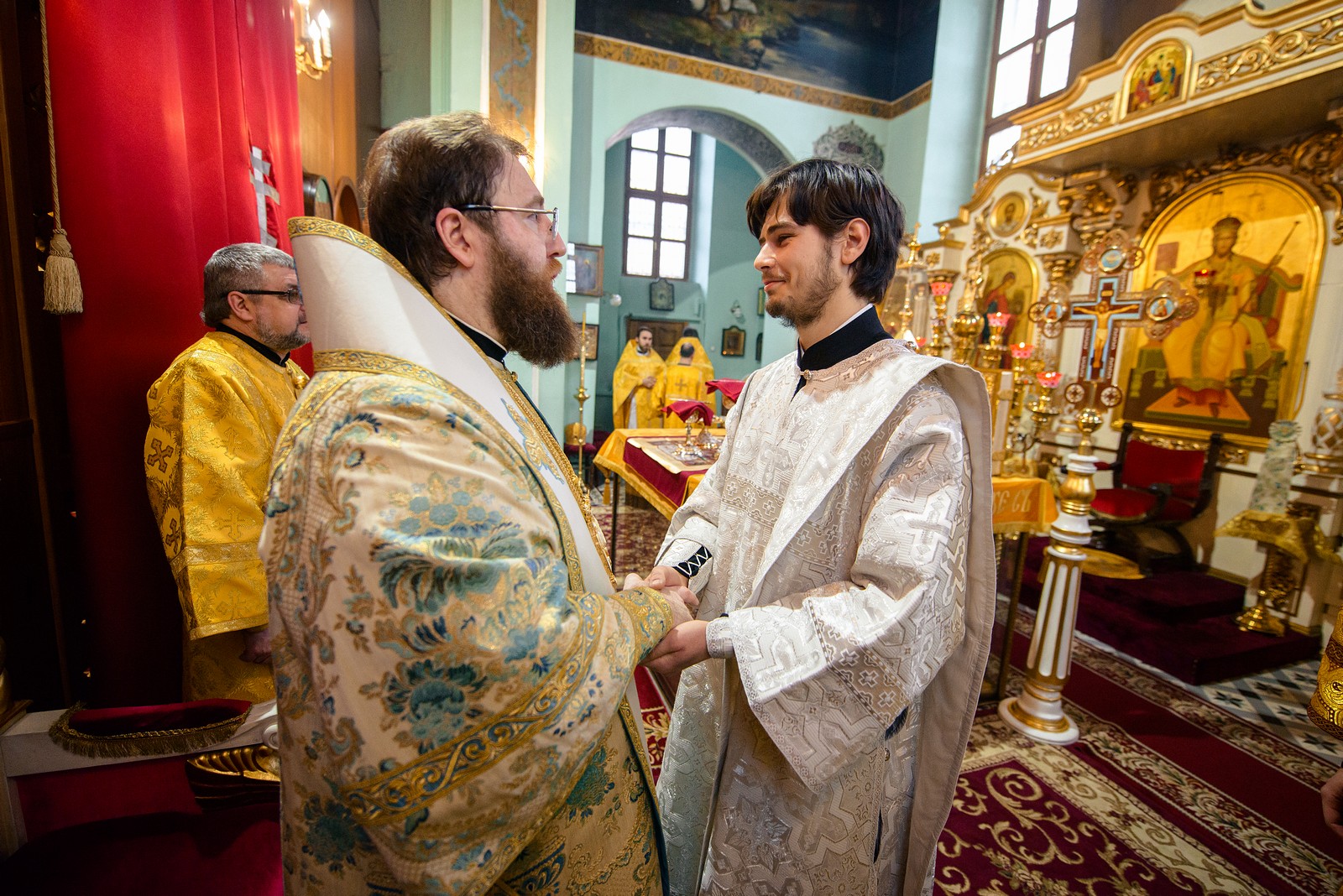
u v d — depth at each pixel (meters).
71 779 0.95
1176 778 2.06
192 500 1.31
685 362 6.87
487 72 5.20
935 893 1.56
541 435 0.76
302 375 1.76
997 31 7.16
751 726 0.94
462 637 0.50
